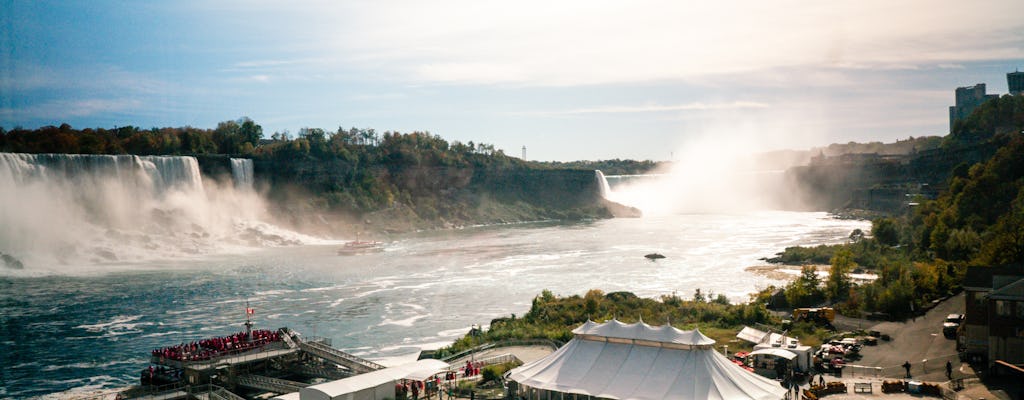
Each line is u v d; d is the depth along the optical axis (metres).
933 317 108.94
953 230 157.00
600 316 118.12
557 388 66.06
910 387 71.75
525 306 143.62
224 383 87.81
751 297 134.00
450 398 74.00
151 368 92.44
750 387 63.59
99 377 99.56
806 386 75.44
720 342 98.19
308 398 70.06
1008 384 72.44
